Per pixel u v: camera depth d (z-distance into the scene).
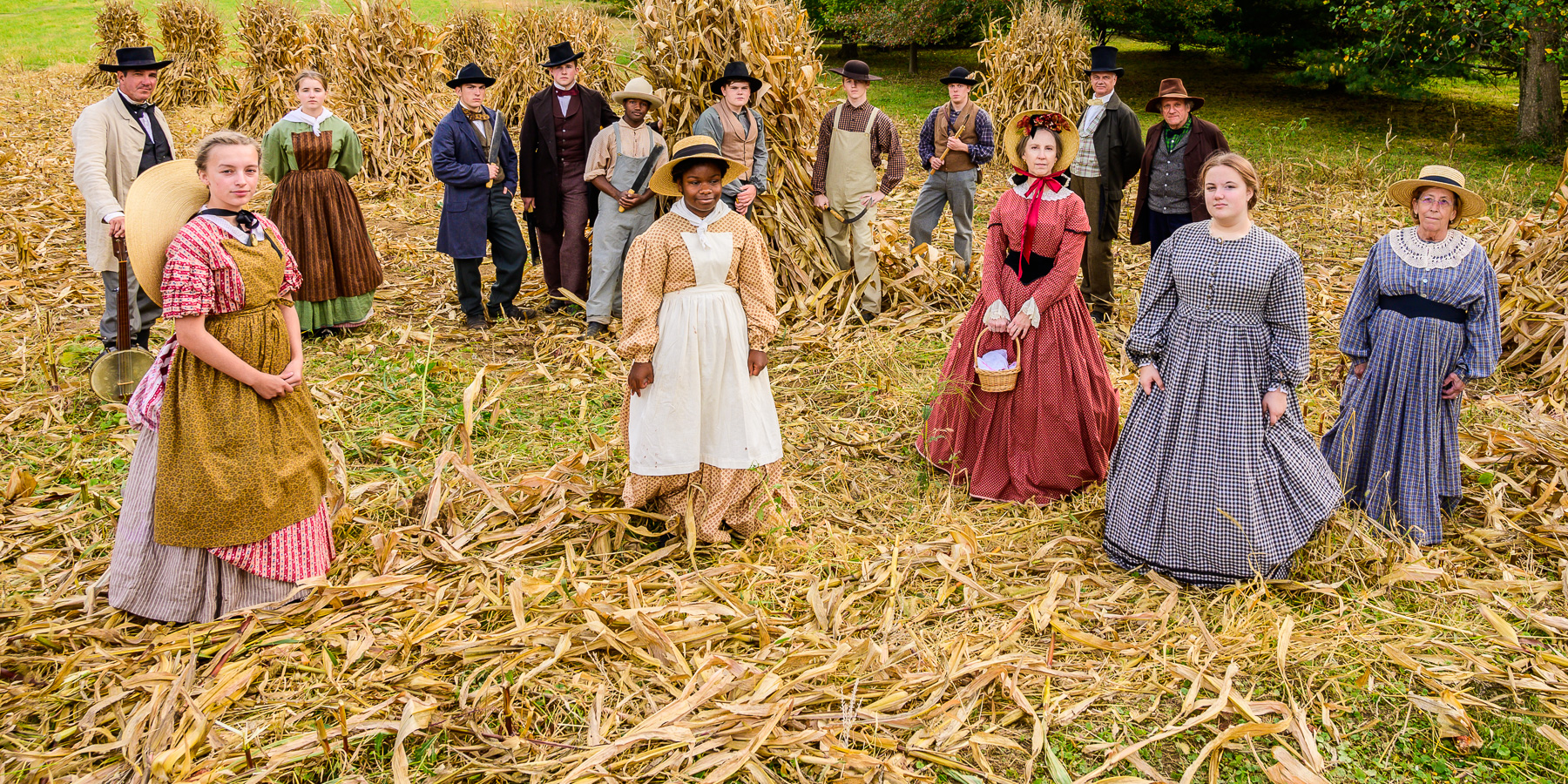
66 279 7.32
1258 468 3.67
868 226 6.91
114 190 5.35
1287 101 17.55
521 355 6.24
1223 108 17.08
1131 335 3.90
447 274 8.00
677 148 3.65
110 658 3.15
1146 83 19.86
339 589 3.41
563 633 3.28
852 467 4.75
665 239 3.71
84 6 28.47
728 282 3.82
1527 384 5.67
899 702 3.02
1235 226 3.66
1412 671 3.21
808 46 7.26
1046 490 4.39
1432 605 3.60
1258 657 3.29
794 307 6.97
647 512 4.01
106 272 5.40
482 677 3.15
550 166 6.77
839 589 3.59
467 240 6.46
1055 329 4.32
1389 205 9.84
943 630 3.45
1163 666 3.22
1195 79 20.08
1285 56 17.94
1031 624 3.47
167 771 2.65
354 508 4.14
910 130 15.07
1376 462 4.09
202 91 17.70
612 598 3.55
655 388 3.80
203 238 3.06
